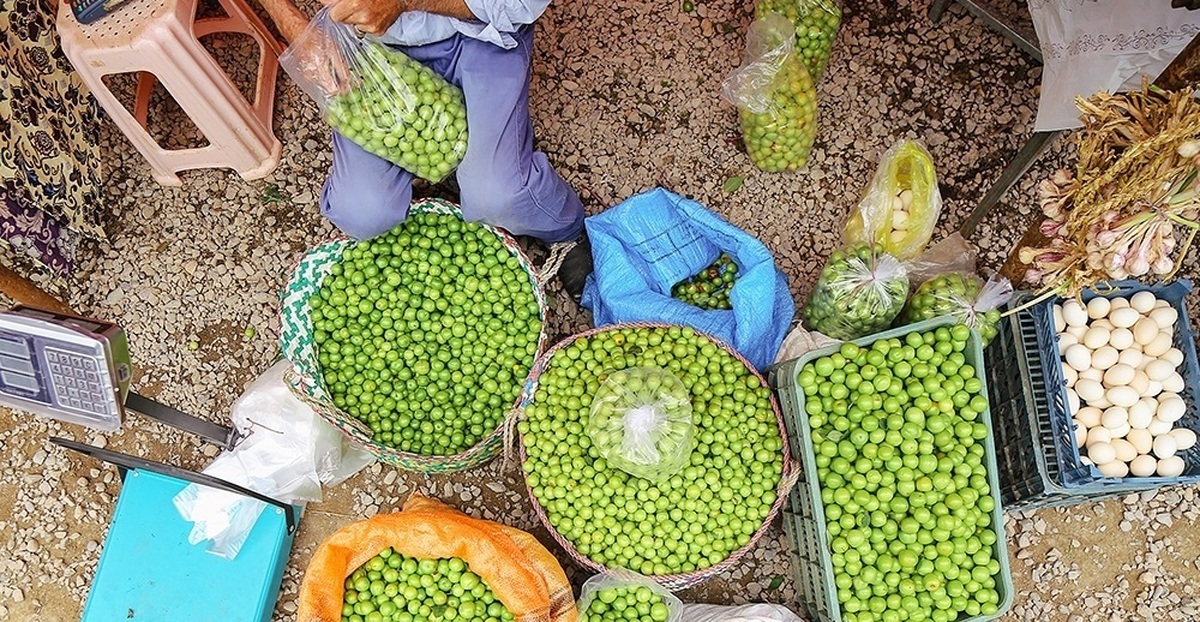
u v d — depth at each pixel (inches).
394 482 105.0
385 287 97.8
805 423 88.2
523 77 90.1
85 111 106.2
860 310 93.7
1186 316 90.1
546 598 89.5
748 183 109.3
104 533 105.3
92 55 94.9
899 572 88.4
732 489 90.4
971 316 91.6
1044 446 91.0
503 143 90.1
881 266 92.4
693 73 111.3
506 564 89.2
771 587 102.6
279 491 98.1
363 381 98.4
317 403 94.0
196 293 108.7
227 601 96.4
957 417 88.5
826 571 88.5
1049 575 102.8
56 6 100.1
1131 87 89.6
